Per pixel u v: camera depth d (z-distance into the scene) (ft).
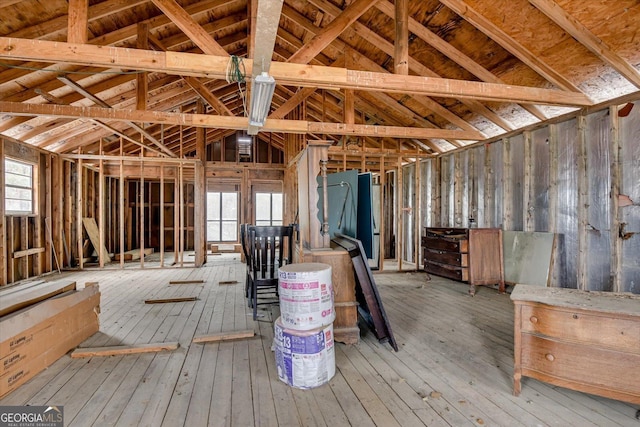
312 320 7.06
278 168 29.71
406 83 10.43
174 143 28.14
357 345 9.24
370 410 6.19
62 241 21.38
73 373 7.56
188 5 14.03
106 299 14.21
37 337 7.52
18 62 12.29
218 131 29.22
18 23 10.77
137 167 26.07
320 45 10.55
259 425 5.74
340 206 11.18
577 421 5.87
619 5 9.20
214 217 34.96
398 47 10.77
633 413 6.10
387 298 14.51
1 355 6.54
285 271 7.29
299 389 6.89
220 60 9.03
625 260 11.40
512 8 10.57
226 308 12.87
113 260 26.53
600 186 12.27
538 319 6.47
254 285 11.55
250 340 9.58
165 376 7.45
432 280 18.63
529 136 15.31
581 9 9.60
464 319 11.56
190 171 27.81
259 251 12.36
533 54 11.60
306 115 26.14
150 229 33.55
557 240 13.97
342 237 10.61
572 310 6.07
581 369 6.01
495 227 17.25
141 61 8.70
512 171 16.34
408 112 18.93
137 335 9.90
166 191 34.06
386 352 8.80
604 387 5.82
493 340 9.62
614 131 11.63
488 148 17.72
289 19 16.87
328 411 6.14
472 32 12.39
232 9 16.19
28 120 16.29
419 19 12.69
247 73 9.11
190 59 8.89
